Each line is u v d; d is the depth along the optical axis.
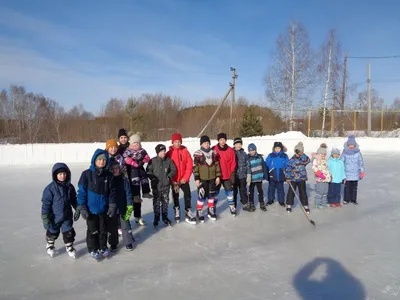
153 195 5.48
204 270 3.86
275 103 27.88
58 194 4.15
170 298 3.25
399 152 18.98
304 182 6.31
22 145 13.56
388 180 9.92
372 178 10.30
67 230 4.23
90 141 23.22
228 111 34.38
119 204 4.42
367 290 3.38
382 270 3.84
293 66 26.91
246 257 4.22
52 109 30.72
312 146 19.05
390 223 5.70
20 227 5.58
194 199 7.63
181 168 5.60
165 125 31.23
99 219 4.16
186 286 3.49
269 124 30.45
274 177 6.89
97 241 4.19
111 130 24.38
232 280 3.61
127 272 3.83
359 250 4.46
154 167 5.43
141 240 4.87
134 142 5.34
